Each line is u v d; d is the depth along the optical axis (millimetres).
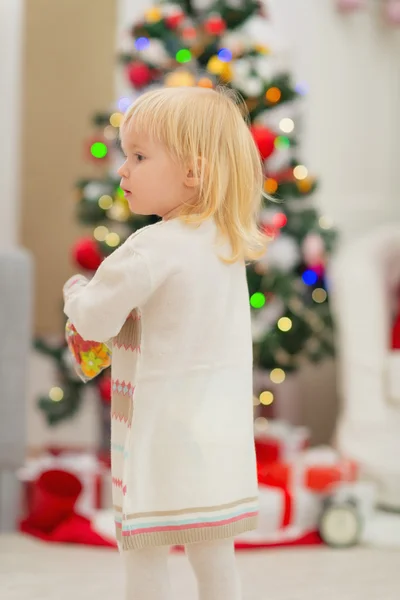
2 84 4344
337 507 3074
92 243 3576
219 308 1710
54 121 4449
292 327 3740
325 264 3891
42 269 4465
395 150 4828
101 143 3662
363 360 3533
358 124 4762
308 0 4637
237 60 3639
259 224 3297
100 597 2400
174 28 3607
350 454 3457
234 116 1783
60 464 3434
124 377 1729
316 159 4637
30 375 4387
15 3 4352
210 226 1734
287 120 3723
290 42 4586
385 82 4820
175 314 1667
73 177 4465
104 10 4457
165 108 1724
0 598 2375
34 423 4387
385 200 4801
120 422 1727
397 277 3928
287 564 2822
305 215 3762
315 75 4641
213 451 1646
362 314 3580
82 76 4457
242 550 2988
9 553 2863
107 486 3260
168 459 1624
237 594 1702
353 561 2873
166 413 1641
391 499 3369
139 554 1678
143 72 3531
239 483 1686
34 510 3209
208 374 1679
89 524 3102
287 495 3121
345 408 3570
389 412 3484
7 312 3115
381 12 4801
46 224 4461
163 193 1735
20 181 4422
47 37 4418
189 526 1613
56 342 4387
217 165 1727
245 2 3627
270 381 4297
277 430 3822
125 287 1642
